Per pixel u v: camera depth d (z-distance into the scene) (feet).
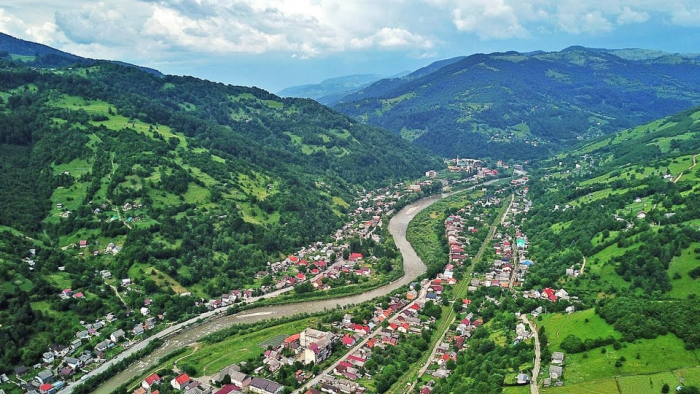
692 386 508.12
